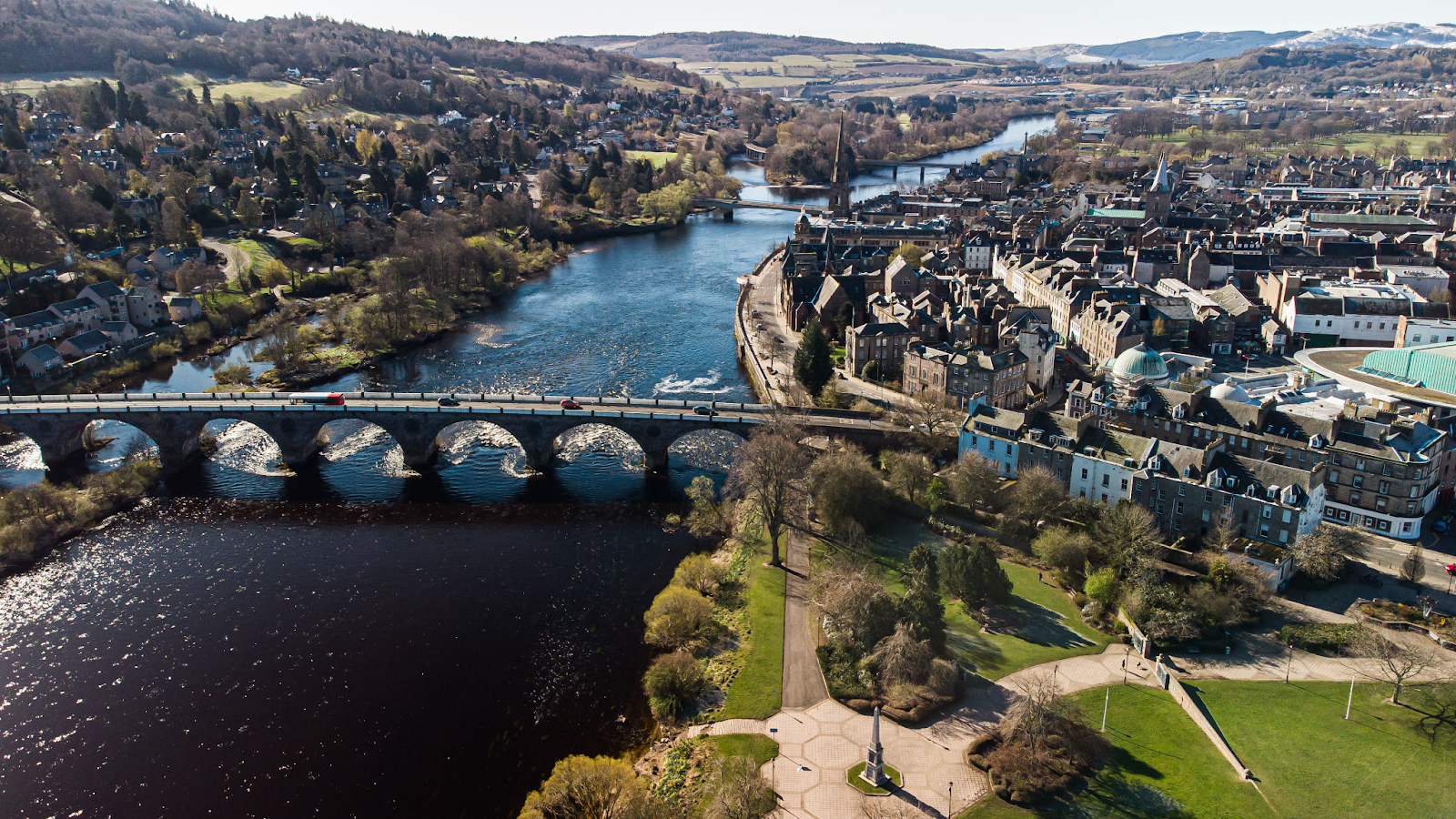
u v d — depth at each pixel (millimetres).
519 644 150000
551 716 133125
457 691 139000
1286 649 138625
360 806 118125
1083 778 113938
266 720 133250
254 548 182250
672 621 147125
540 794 113062
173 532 188750
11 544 177375
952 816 108688
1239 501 160000
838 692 131875
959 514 183000
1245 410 189625
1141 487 170250
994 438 192500
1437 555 164125
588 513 196250
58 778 123000
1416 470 166375
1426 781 111688
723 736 124875
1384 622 143000
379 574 171875
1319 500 160750
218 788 121125
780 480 167375
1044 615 150000
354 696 138000
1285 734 120375
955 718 125812
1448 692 126438
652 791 116125
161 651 149125
